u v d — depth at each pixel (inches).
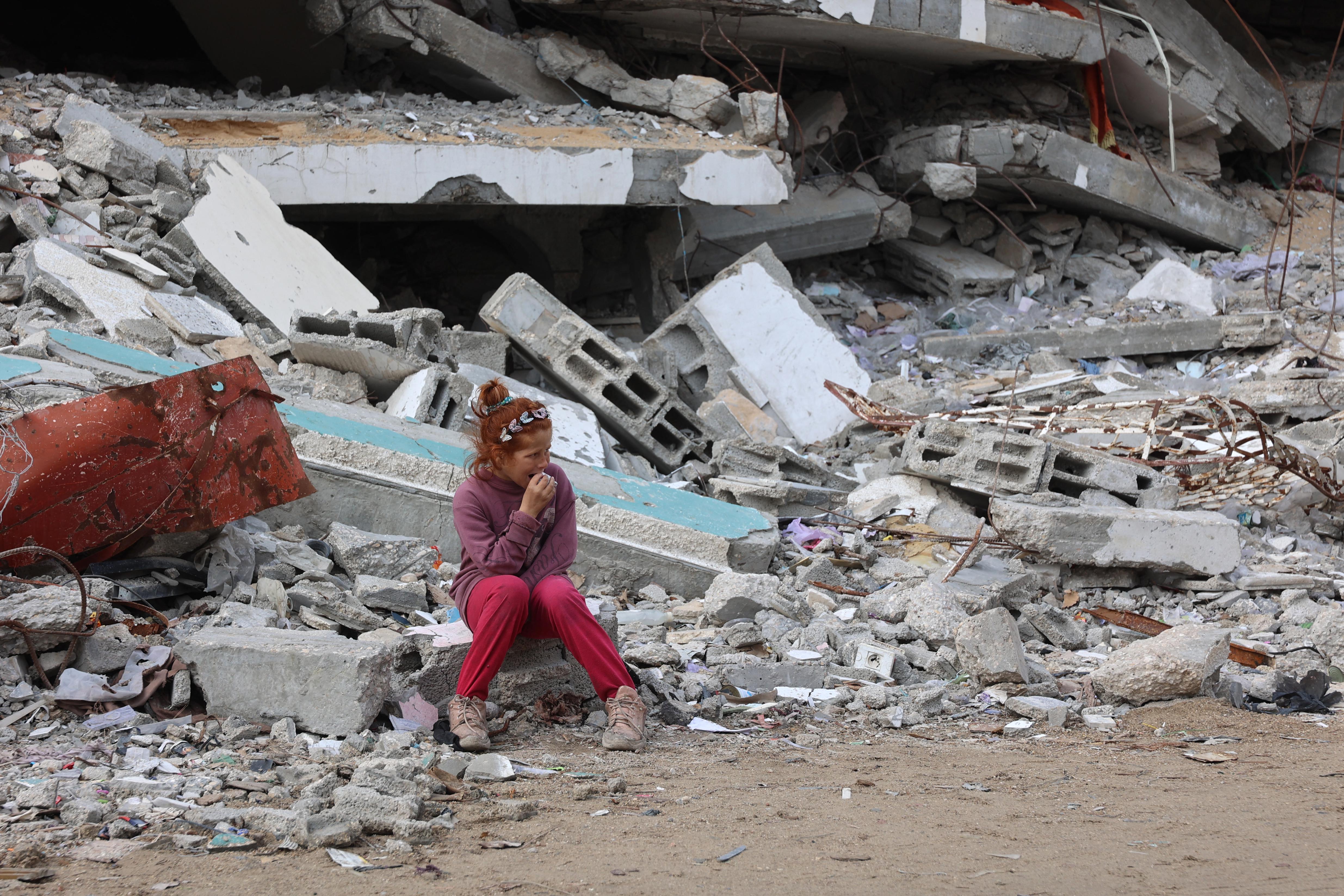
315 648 164.4
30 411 226.5
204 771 144.9
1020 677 213.0
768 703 207.0
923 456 336.5
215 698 164.2
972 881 111.9
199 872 112.4
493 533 173.3
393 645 181.5
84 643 170.2
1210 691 214.2
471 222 619.8
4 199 378.9
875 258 730.2
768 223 635.5
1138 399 435.8
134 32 722.2
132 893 105.8
